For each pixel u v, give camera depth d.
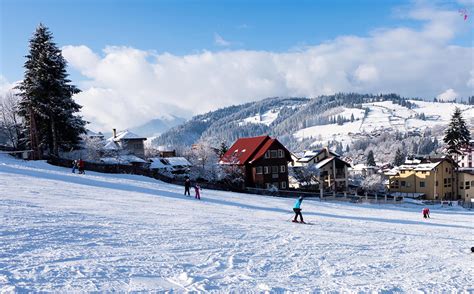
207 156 65.88
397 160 125.88
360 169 108.75
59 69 46.00
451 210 53.38
